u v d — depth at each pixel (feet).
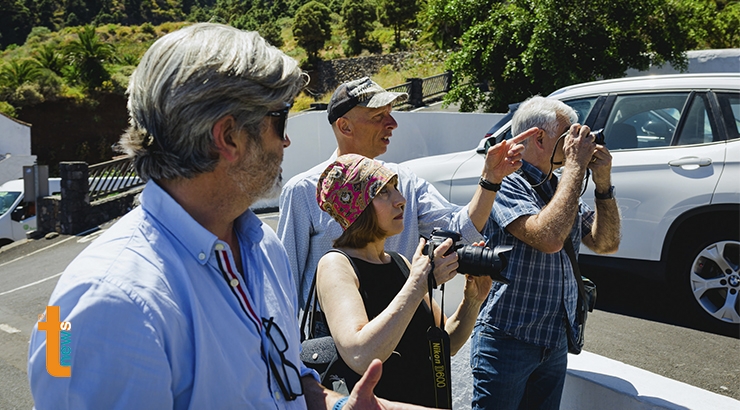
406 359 5.93
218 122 3.43
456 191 17.07
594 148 7.10
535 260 7.29
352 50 165.07
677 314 14.37
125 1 420.36
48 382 3.01
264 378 3.73
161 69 3.41
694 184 13.37
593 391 8.24
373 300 5.99
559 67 38.29
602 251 8.43
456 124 40.06
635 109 14.88
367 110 7.98
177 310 3.26
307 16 166.61
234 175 3.60
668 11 38.75
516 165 7.02
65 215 43.01
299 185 7.52
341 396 4.53
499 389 7.31
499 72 42.32
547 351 7.39
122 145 3.59
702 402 7.50
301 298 7.61
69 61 146.10
